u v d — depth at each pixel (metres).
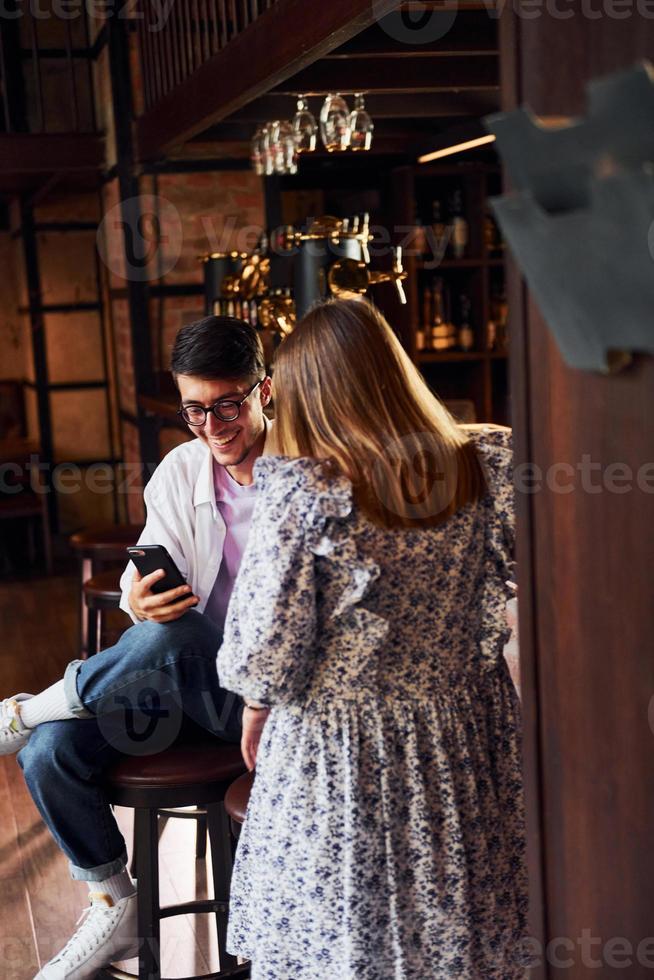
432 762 1.63
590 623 1.08
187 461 2.36
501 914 1.70
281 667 1.55
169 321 5.76
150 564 2.16
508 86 1.09
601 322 0.91
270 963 1.69
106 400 7.55
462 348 5.95
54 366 7.45
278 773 1.65
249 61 3.07
